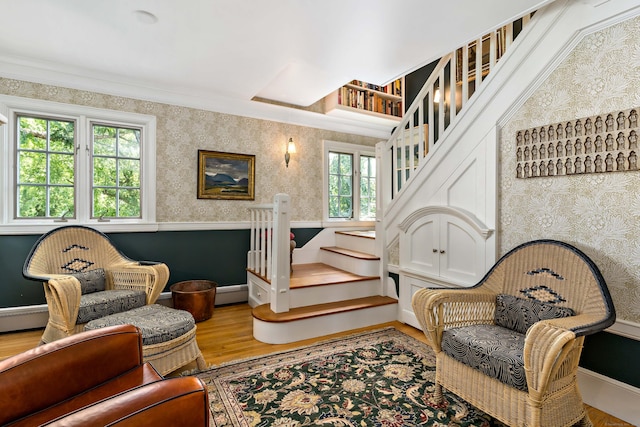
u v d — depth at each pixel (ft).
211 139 11.91
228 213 12.30
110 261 9.33
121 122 10.58
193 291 11.16
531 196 7.01
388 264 11.11
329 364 7.55
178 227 11.34
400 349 8.38
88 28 7.32
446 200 8.92
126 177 10.83
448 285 8.79
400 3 6.31
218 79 10.23
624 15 5.59
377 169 11.43
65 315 6.95
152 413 2.58
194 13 6.69
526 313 5.97
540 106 6.85
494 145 7.64
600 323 4.74
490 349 5.18
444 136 8.95
